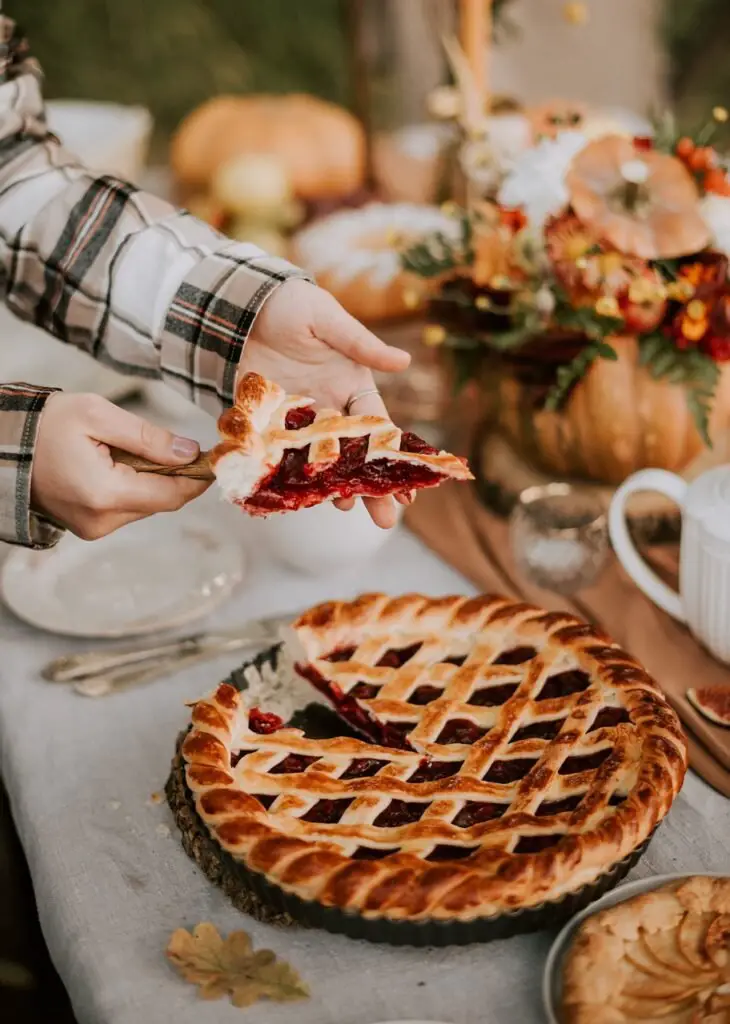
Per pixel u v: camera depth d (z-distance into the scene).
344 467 1.24
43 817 1.29
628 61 4.30
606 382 1.64
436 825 1.10
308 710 1.33
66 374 2.25
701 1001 0.93
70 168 1.66
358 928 1.04
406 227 2.40
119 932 1.12
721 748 1.32
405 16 3.09
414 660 1.37
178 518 1.86
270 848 1.06
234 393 1.52
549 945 1.09
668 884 1.07
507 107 2.29
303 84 5.48
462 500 1.94
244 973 1.05
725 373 1.64
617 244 1.51
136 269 1.58
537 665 1.32
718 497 1.39
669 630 1.56
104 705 1.46
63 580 1.71
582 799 1.12
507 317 1.73
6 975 1.71
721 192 1.58
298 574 1.76
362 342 1.43
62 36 5.22
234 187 2.74
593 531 1.67
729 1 5.09
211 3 5.31
